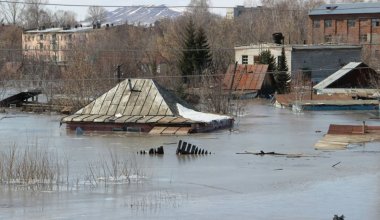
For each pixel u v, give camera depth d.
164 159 53.91
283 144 63.38
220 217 34.94
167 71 121.31
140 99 76.62
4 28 199.25
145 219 34.44
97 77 97.94
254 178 45.53
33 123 83.44
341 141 63.50
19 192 40.44
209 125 73.44
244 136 69.75
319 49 125.25
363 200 38.84
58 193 40.31
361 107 99.44
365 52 142.50
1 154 53.59
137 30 178.62
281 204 37.88
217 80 103.75
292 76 121.25
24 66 128.62
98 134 72.12
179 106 77.06
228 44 149.75
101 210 36.25
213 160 53.50
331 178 45.53
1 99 106.62
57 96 100.88
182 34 137.12
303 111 97.94
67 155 55.88
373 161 52.66
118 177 45.75
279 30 170.50
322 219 34.78
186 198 39.19
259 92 118.94
